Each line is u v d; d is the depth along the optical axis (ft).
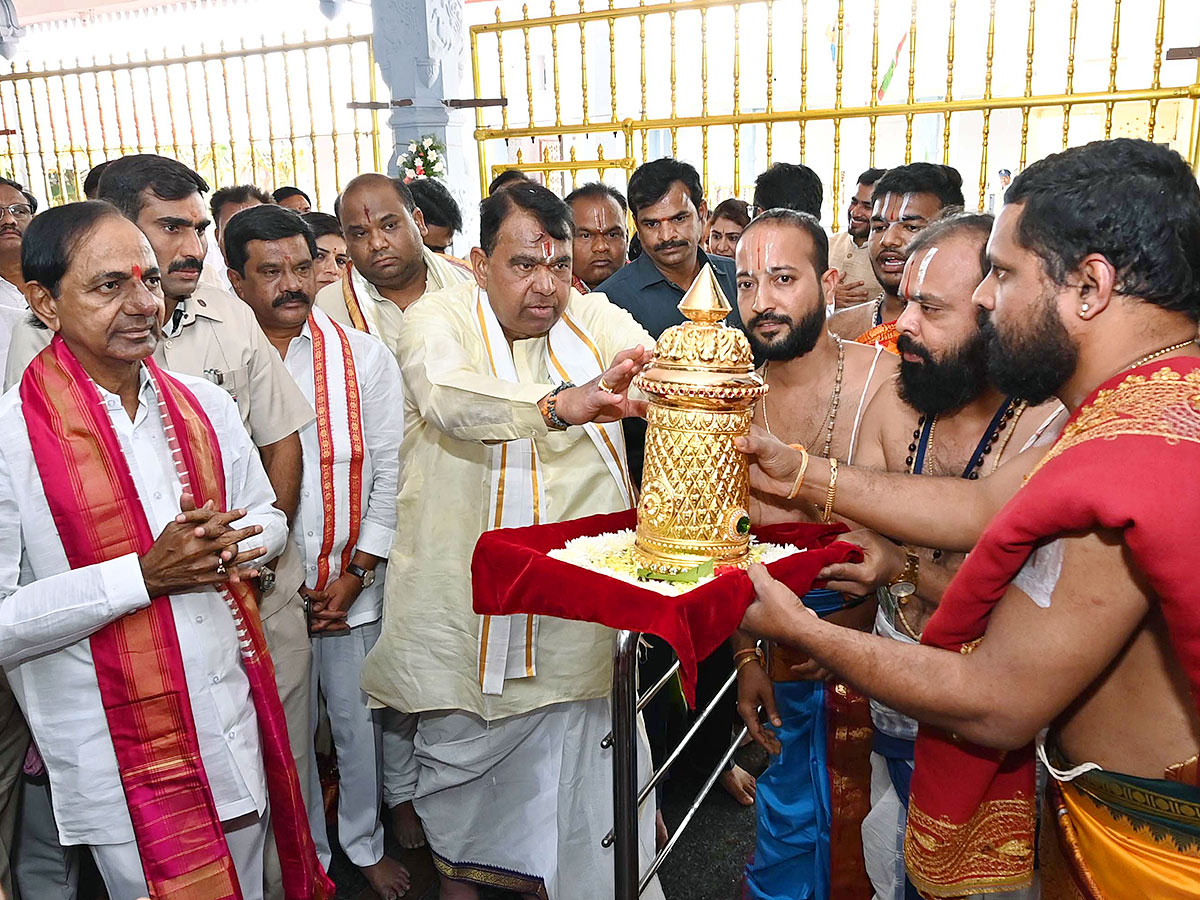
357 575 8.39
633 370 5.67
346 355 8.31
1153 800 3.93
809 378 6.73
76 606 5.41
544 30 32.94
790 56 31.04
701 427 4.93
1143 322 3.78
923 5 29.17
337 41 24.40
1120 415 3.63
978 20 28.71
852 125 30.58
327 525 8.19
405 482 7.77
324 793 9.67
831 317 10.21
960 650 4.24
